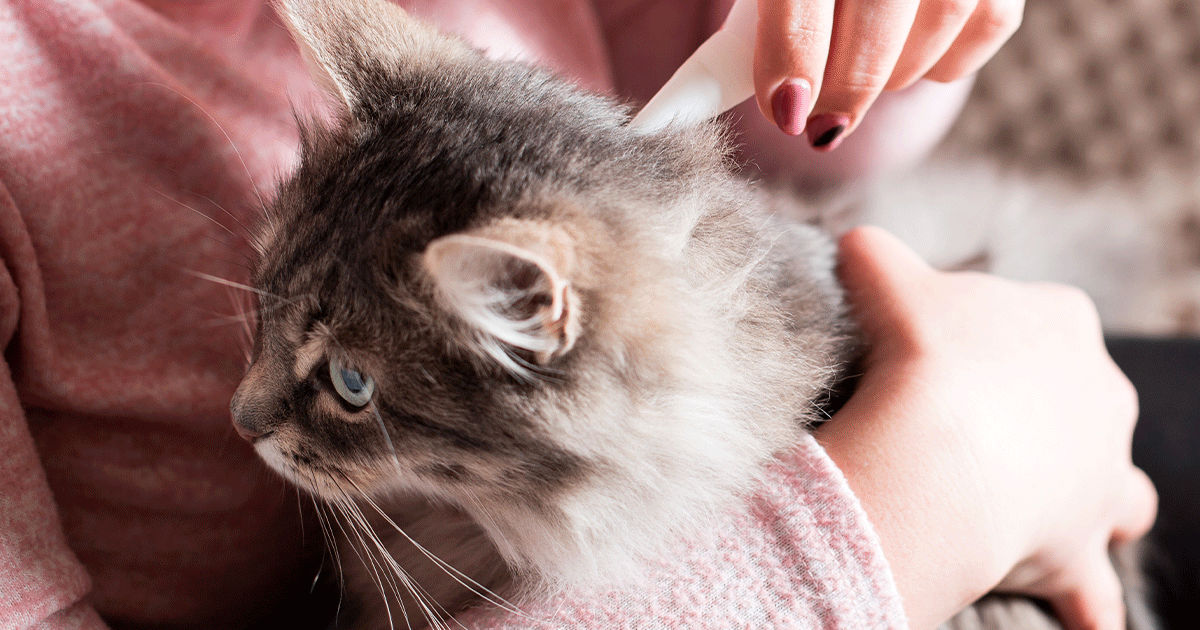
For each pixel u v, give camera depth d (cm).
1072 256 106
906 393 57
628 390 54
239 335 59
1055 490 58
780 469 55
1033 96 113
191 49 60
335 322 54
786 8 54
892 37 55
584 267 52
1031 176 111
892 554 55
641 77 79
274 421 57
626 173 55
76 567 54
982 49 58
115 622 58
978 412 57
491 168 54
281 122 62
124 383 56
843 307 62
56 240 56
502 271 52
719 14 72
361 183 56
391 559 58
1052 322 62
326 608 65
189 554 59
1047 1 112
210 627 61
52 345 55
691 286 55
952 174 104
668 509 55
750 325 57
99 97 57
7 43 55
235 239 59
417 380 54
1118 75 112
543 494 56
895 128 74
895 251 65
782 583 53
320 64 58
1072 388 60
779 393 57
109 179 57
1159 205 112
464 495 57
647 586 54
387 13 59
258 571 61
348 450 56
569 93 59
